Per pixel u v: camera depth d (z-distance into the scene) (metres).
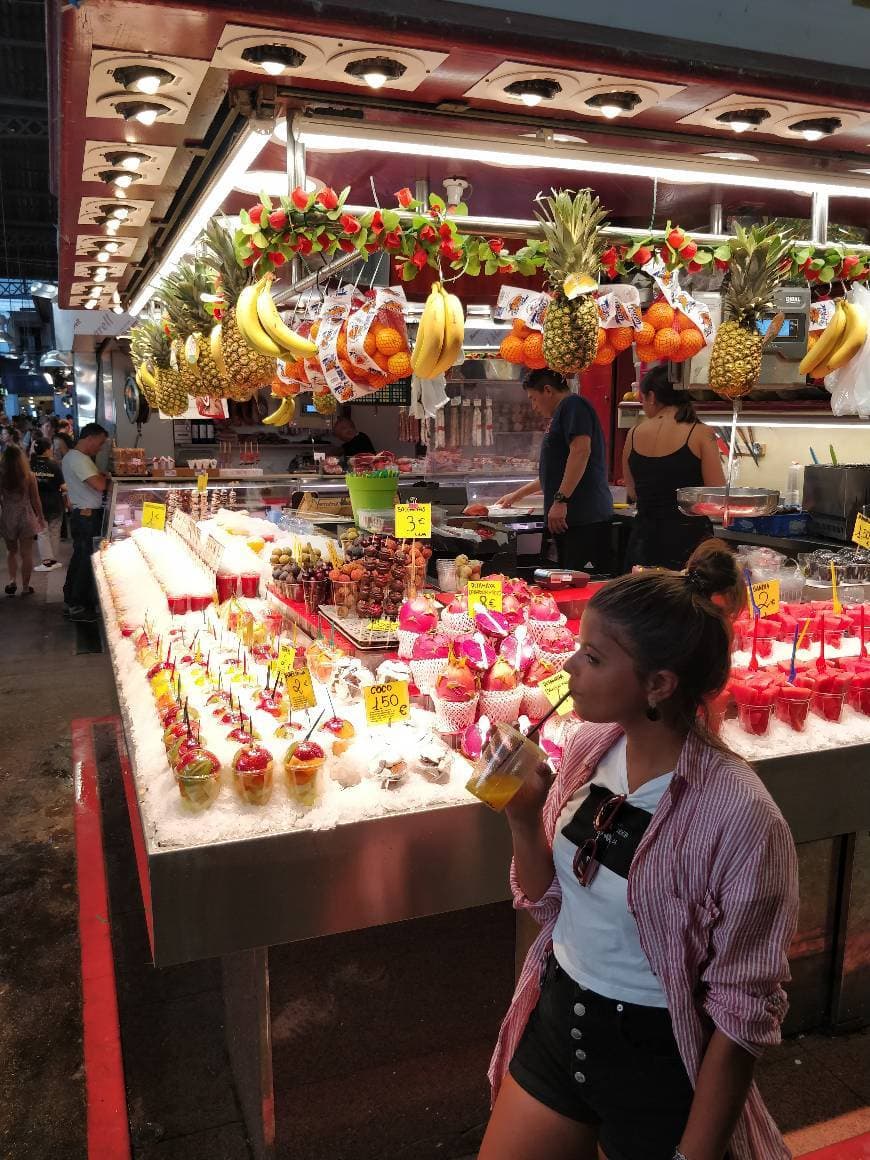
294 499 6.51
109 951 3.19
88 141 2.68
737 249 3.05
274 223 2.53
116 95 2.24
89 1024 2.82
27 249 26.94
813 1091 2.52
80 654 7.06
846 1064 2.62
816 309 3.41
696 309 3.02
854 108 2.40
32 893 3.64
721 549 1.53
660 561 4.77
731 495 3.48
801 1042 2.72
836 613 3.21
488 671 2.43
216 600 3.82
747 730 2.50
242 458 10.42
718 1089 1.30
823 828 2.49
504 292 2.87
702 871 1.33
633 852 1.41
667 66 2.13
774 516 5.27
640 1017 1.43
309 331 3.12
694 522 4.76
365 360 2.83
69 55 1.96
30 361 31.83
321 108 2.46
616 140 2.70
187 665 3.01
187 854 1.85
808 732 2.53
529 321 2.86
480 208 4.54
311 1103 2.16
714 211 3.74
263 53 1.96
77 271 5.07
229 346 3.12
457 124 2.56
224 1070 2.67
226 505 6.21
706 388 5.09
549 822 1.64
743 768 1.39
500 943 2.29
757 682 2.50
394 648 2.92
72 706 5.82
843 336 3.37
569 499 5.32
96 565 5.55
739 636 2.99
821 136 2.62
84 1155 2.39
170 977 3.13
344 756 2.12
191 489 6.45
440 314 2.73
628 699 1.40
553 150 2.70
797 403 5.46
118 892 3.64
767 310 3.19
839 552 4.40
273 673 2.79
